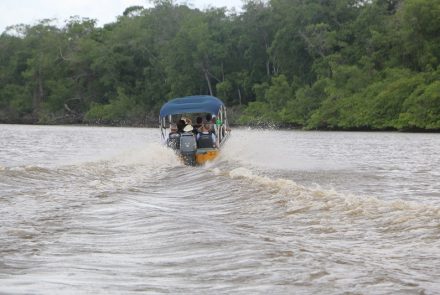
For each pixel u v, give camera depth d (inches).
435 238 311.6
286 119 3341.5
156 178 684.7
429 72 3063.5
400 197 540.7
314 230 345.4
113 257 272.7
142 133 2618.1
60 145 1624.0
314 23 3636.8
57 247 296.4
